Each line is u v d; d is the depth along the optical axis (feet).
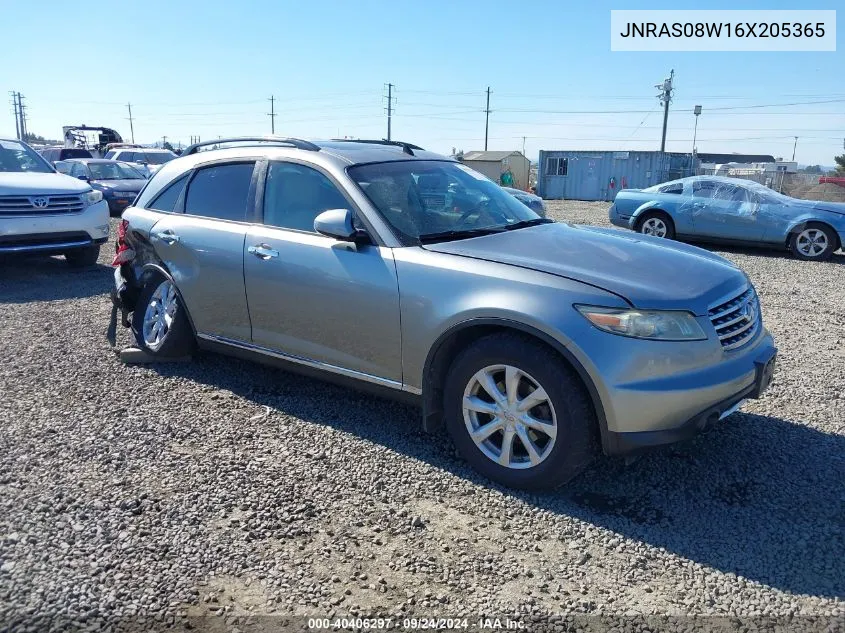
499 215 14.49
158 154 81.66
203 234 15.40
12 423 13.70
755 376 11.32
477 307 11.10
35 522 10.16
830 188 94.89
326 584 8.96
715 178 42.52
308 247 13.42
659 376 10.22
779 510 10.82
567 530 10.27
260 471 11.90
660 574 9.27
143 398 15.15
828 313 24.61
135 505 10.68
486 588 8.95
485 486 11.53
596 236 13.70
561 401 10.50
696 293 10.89
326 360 13.52
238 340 15.19
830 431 13.74
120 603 8.46
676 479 11.82
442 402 12.42
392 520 10.48
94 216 30.73
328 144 15.02
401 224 12.83
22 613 8.22
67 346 19.06
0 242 27.73
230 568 9.23
